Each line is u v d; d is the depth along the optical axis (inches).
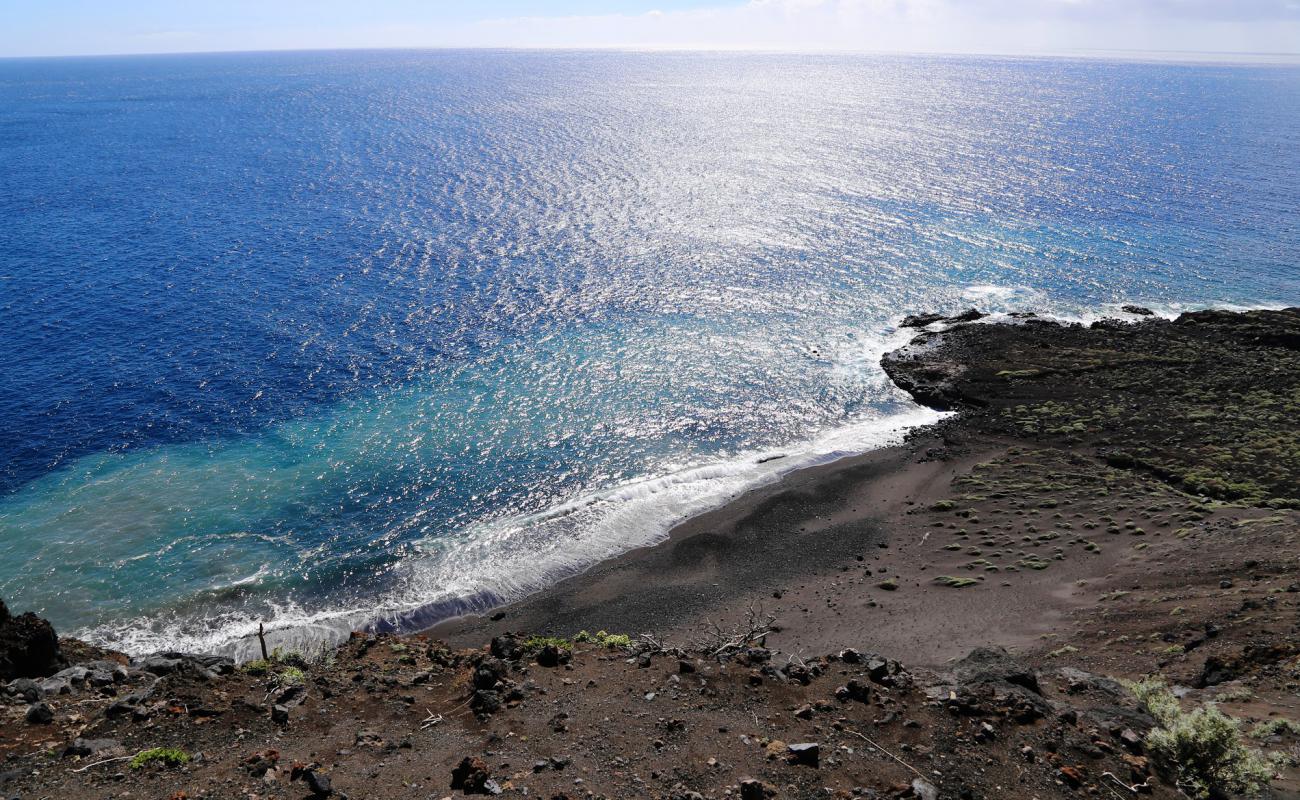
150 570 1665.8
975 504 1865.2
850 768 587.5
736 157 6131.9
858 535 1798.7
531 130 7682.1
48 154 6284.5
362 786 541.6
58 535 1753.2
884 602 1501.0
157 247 3772.1
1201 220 4394.7
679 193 4936.0
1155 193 5012.3
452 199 4771.2
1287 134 7706.7
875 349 2854.3
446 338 2847.0
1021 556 1610.5
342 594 1631.4
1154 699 764.6
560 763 577.9
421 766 577.0
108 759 561.9
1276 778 628.1
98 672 796.6
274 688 726.5
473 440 2225.6
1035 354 2679.6
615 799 532.1
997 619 1378.0
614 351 2785.4
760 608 1529.3
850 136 7239.2
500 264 3604.8
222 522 1830.7
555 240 3956.7
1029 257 3777.1
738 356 2780.5
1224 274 3560.5
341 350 2723.9
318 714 672.4
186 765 559.8
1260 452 1929.1
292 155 6240.2
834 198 4825.3
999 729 653.9
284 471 2042.3
